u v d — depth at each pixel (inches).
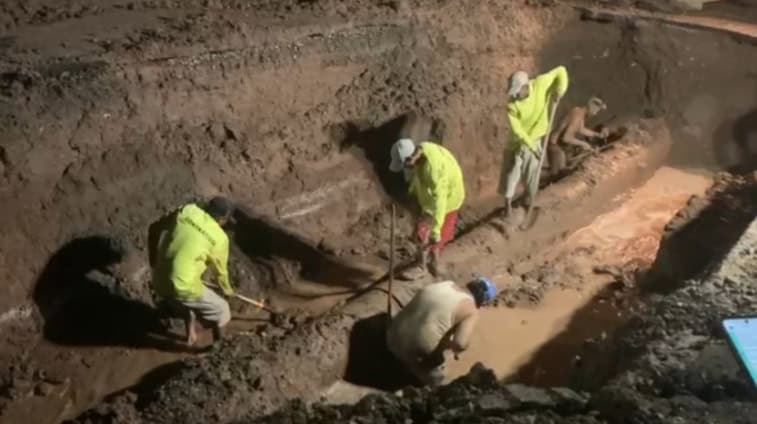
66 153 346.9
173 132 376.2
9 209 335.6
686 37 485.1
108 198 360.8
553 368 347.6
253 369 319.6
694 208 409.1
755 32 480.1
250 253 392.8
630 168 459.8
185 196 378.9
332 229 414.9
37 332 347.6
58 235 350.3
